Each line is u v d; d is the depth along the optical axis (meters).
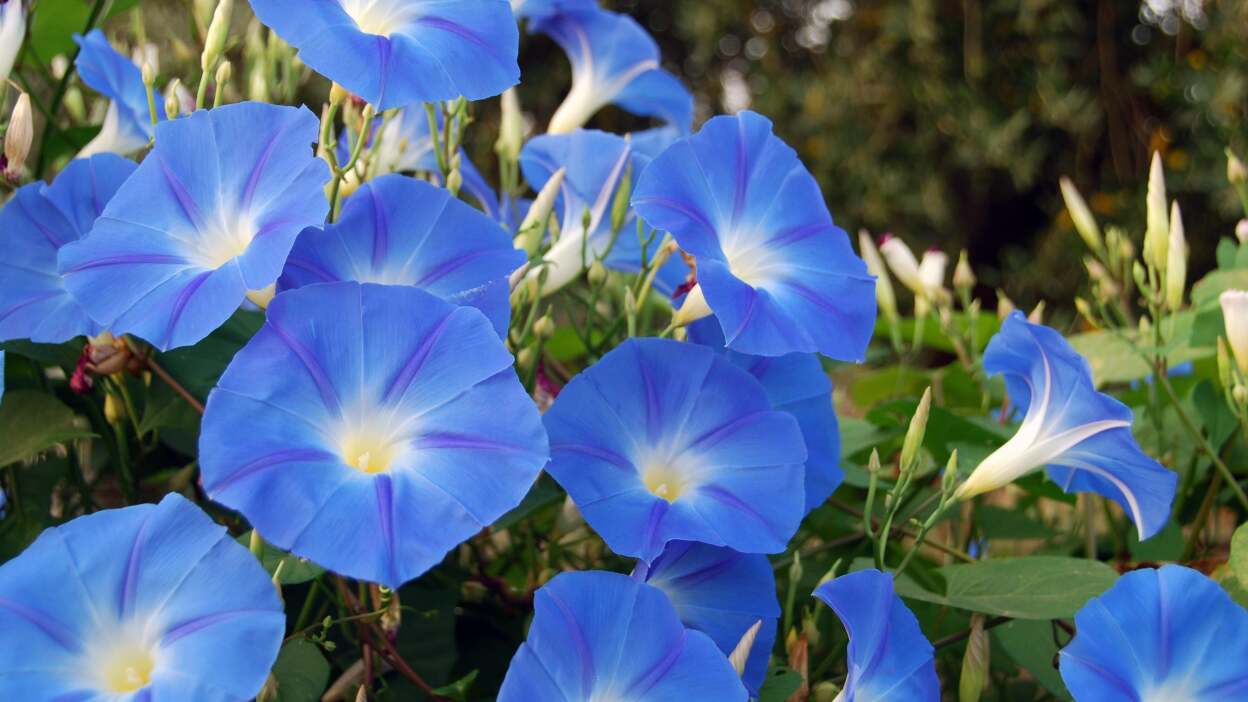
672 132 0.82
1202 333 0.78
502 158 0.78
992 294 2.91
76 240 0.61
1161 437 0.79
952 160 2.75
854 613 0.57
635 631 0.55
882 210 2.75
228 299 0.56
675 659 0.56
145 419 0.66
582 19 0.79
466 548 0.76
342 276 0.60
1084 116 2.63
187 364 0.66
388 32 0.61
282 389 0.55
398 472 0.55
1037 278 2.78
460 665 0.72
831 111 2.77
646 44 0.81
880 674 0.59
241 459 0.54
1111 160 2.77
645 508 0.59
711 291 0.60
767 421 0.61
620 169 0.69
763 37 2.92
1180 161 2.64
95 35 0.72
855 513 0.74
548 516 0.79
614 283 0.83
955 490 0.68
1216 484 0.76
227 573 0.53
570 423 0.60
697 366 0.61
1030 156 2.64
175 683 0.52
